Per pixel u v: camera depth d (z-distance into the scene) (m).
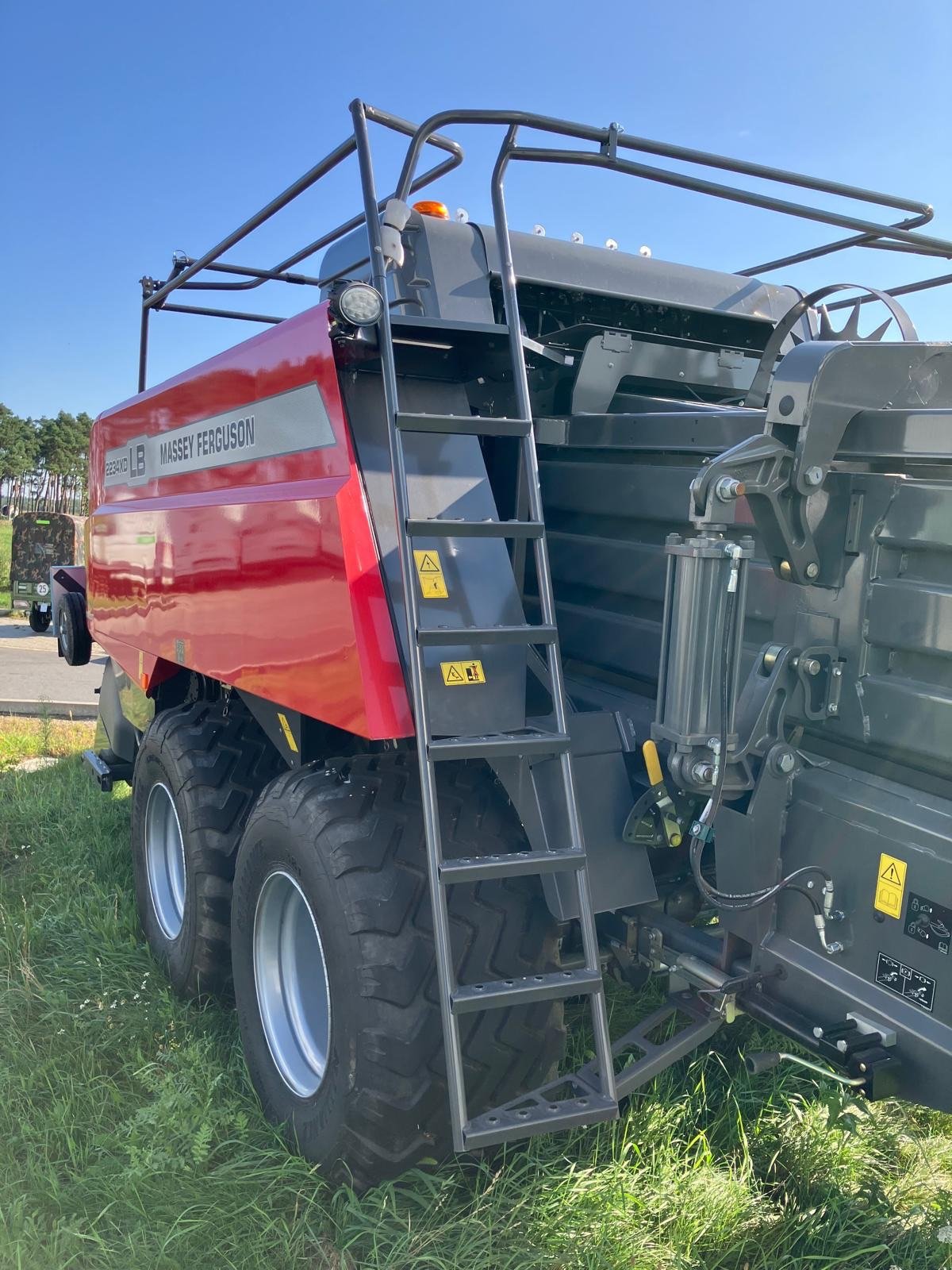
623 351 3.21
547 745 2.21
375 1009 2.24
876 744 2.03
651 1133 2.48
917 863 1.89
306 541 2.46
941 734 1.89
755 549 2.37
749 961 2.29
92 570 5.01
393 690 2.23
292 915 2.73
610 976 2.69
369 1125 2.25
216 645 3.09
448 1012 1.98
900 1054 1.91
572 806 2.21
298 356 2.60
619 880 2.36
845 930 2.04
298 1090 2.57
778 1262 2.17
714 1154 2.54
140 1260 2.18
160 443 3.84
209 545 3.12
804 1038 2.05
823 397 1.97
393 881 2.32
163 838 3.79
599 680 2.96
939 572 1.92
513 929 2.36
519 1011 2.35
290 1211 2.35
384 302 2.28
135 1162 2.35
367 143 2.37
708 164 2.51
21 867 4.71
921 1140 2.62
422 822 2.41
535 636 2.27
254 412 2.90
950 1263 2.13
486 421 2.33
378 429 2.50
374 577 2.29
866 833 2.00
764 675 2.15
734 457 1.98
